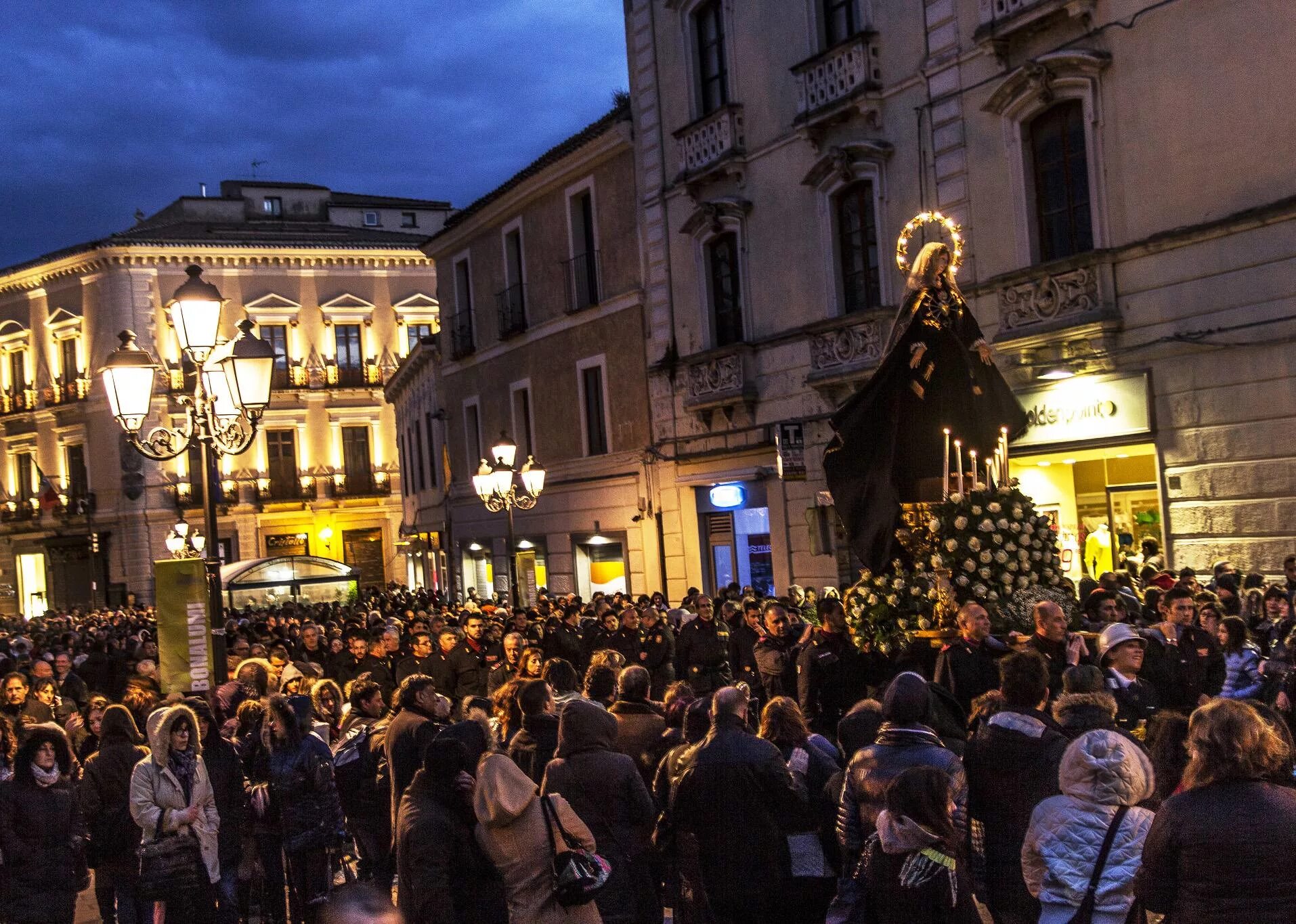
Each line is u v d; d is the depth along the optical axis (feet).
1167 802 14.52
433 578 144.36
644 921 22.61
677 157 87.15
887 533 34.73
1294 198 49.85
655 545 92.38
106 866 30.68
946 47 65.57
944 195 66.28
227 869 29.84
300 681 36.47
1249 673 31.30
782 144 77.36
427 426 144.97
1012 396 36.60
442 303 130.00
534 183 104.94
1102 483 60.13
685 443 88.33
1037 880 16.90
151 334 191.42
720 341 85.40
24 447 206.69
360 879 34.19
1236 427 52.90
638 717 27.58
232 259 195.21
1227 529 53.42
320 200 221.05
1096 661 28.40
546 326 105.81
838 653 33.60
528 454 111.65
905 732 19.56
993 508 33.06
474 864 19.20
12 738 32.40
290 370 197.88
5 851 27.63
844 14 72.90
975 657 27.76
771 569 81.00
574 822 19.26
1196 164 54.08
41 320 202.80
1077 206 59.82
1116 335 57.72
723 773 21.43
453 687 51.49
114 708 31.30
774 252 78.84
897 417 35.24
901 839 17.97
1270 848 13.65
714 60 84.12
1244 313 52.29
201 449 41.16
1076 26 58.75
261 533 196.75
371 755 32.78
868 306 72.13
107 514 192.95
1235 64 52.37
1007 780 19.21
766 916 21.27
